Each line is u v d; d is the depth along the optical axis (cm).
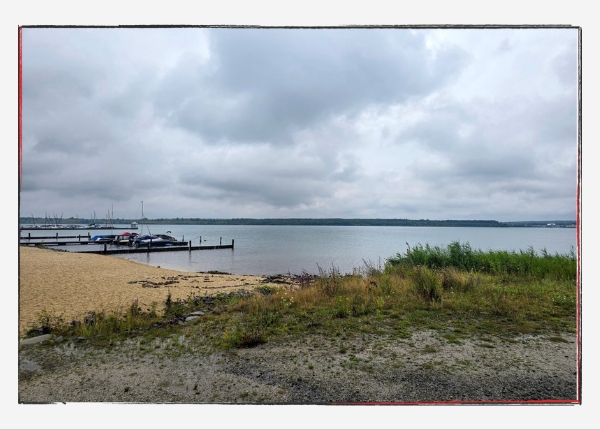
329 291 957
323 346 580
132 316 796
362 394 440
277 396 443
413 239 6369
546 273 1152
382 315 741
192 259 3453
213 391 455
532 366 501
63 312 878
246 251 4391
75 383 481
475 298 848
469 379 469
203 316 791
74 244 4556
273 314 767
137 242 4500
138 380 486
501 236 5431
